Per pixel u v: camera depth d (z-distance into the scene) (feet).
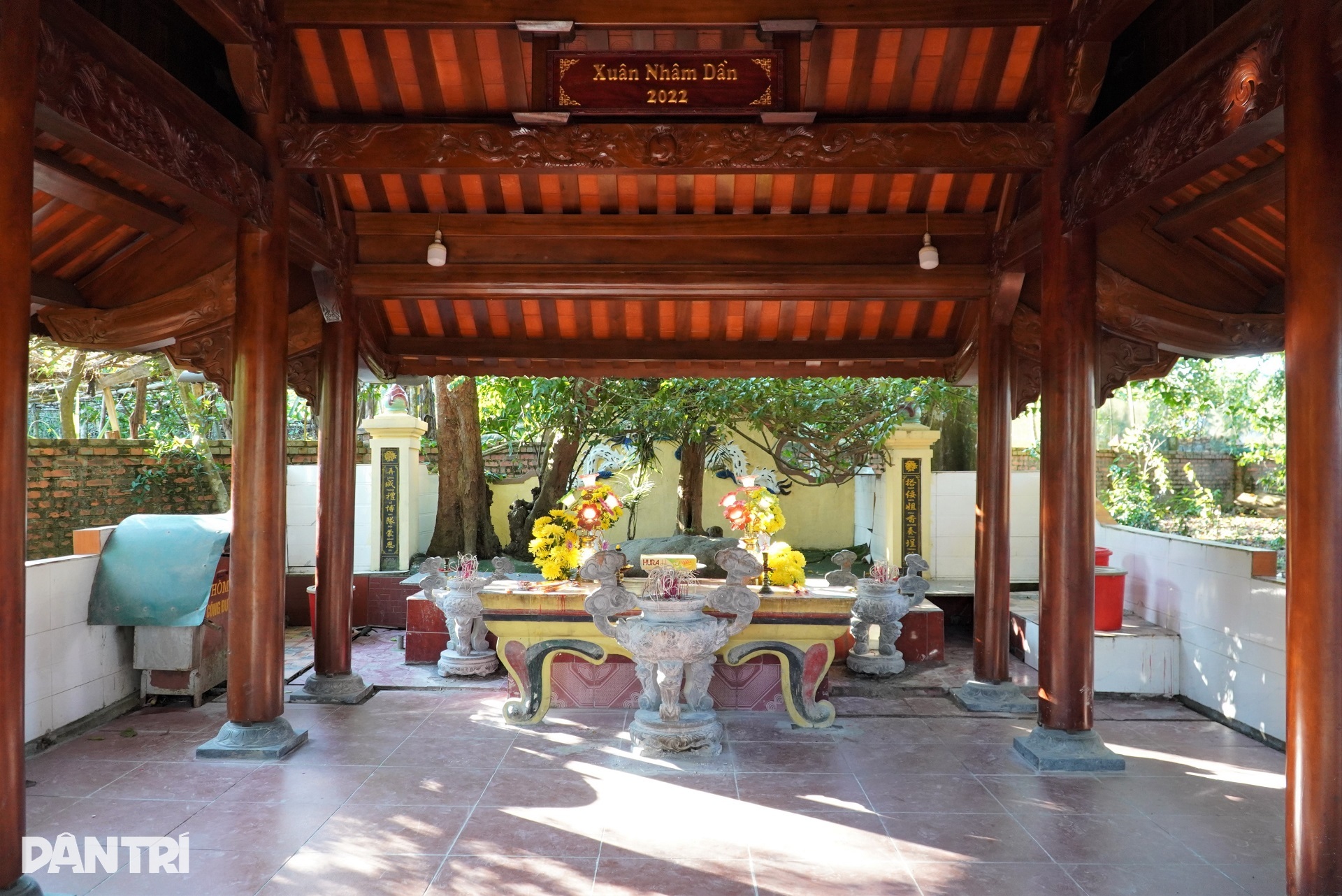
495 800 13.69
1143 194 13.28
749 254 20.52
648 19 14.98
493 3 15.02
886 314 23.72
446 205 20.59
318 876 11.05
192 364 17.61
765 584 18.67
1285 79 9.69
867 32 16.22
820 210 20.57
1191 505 34.27
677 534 31.89
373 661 23.22
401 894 10.59
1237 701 17.92
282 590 16.34
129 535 18.93
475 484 32.53
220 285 17.04
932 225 20.39
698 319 24.06
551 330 24.29
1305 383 9.40
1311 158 9.39
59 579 16.70
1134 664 20.38
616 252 20.58
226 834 12.34
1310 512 9.32
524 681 17.92
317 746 16.30
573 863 11.48
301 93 16.70
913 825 12.81
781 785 14.46
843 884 10.93
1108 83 16.26
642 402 30.07
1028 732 17.54
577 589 18.65
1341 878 9.07
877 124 15.65
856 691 20.56
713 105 15.29
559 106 15.26
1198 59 11.76
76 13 10.89
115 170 14.92
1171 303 17.21
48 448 29.07
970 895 10.68
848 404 28.91
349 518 20.01
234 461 15.92
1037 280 20.29
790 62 15.31
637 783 14.52
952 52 16.55
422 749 16.20
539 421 32.89
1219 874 11.30
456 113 17.62
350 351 20.29
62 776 14.66
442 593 21.77
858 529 37.47
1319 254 9.35
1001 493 19.89
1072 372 15.49
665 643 15.66
